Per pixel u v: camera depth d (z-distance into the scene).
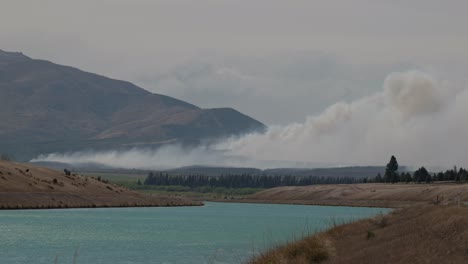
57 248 74.44
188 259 65.56
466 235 37.66
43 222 118.44
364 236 54.59
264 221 151.38
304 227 110.56
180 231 110.25
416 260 34.19
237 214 199.25
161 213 182.38
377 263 36.31
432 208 67.88
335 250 44.47
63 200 179.50
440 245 37.09
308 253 42.47
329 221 125.69
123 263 61.91
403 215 70.94
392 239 47.50
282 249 45.72
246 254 69.94
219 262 62.00
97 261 63.22
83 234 96.06
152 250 75.06
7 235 90.00
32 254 67.38
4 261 61.00
